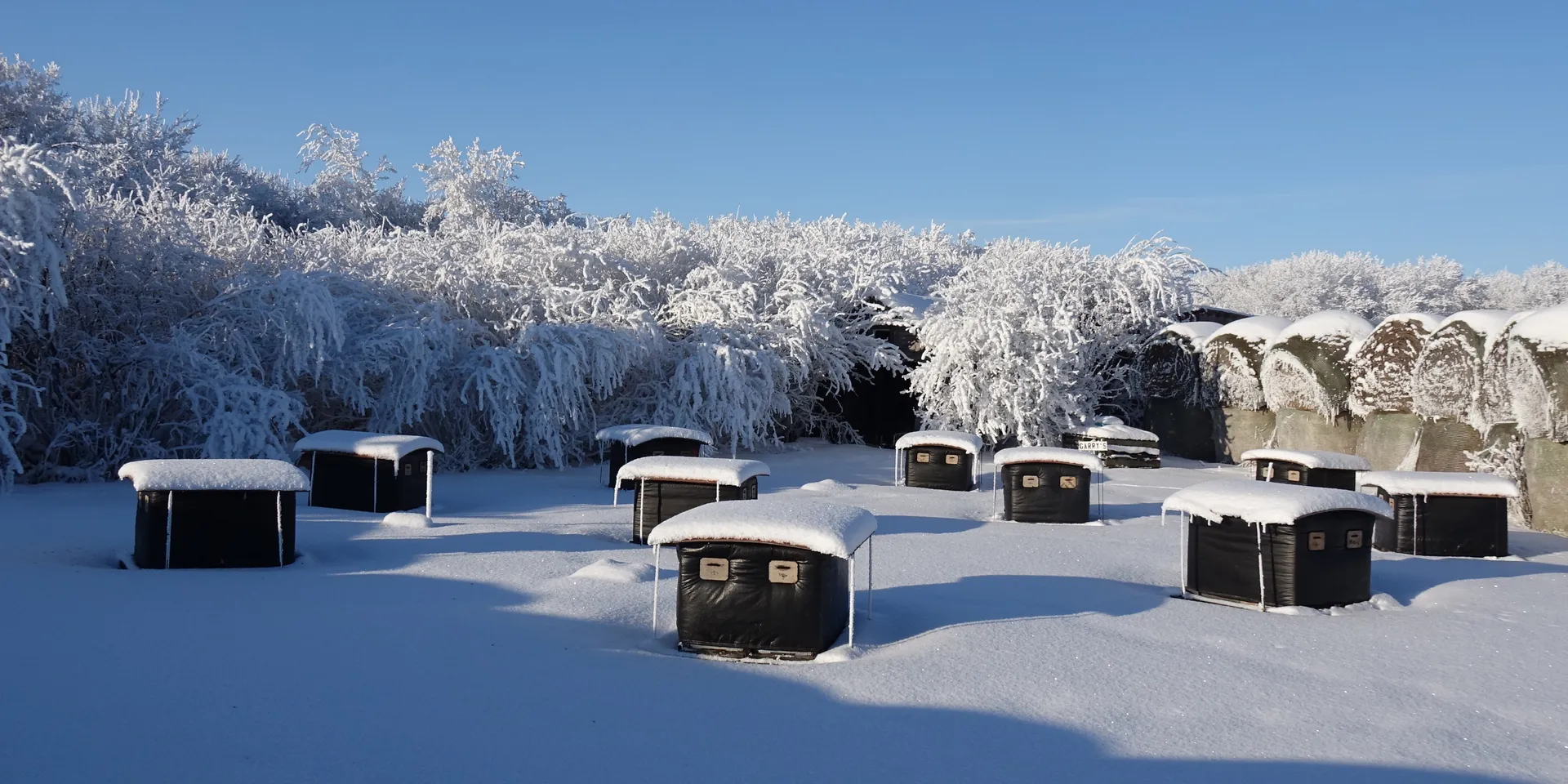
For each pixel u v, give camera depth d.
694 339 19.12
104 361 14.65
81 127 30.20
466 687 5.06
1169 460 20.50
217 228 17.11
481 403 16.03
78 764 3.95
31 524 9.74
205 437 14.02
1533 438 11.99
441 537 9.55
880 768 4.10
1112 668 5.59
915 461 14.99
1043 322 20.03
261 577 7.62
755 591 5.88
